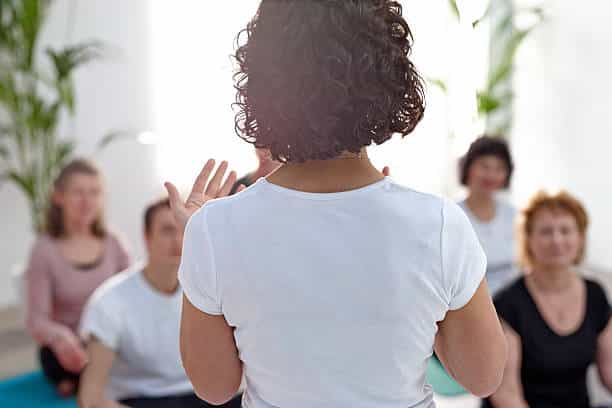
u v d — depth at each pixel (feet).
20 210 14.85
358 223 2.64
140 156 15.92
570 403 6.89
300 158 2.69
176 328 7.31
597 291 6.97
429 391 3.02
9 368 11.39
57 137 15.10
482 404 6.88
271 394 2.86
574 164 16.21
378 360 2.70
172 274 7.23
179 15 15.48
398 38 2.74
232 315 2.75
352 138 2.64
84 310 9.54
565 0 16.21
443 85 15.67
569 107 16.25
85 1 15.19
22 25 12.74
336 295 2.63
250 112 2.73
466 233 2.71
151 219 7.16
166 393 7.39
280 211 2.68
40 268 9.34
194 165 15.69
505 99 17.20
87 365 7.04
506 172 10.61
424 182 16.52
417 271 2.63
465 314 2.78
